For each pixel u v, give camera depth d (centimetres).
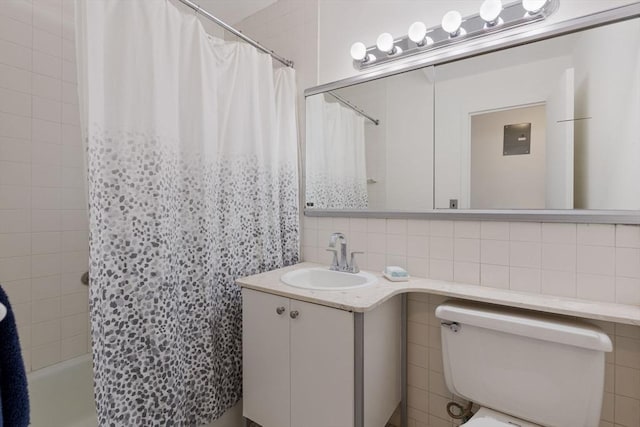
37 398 156
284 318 125
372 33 166
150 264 117
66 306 175
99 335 104
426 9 150
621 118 108
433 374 145
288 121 184
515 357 106
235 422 160
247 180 162
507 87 129
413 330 150
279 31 199
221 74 149
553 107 120
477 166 136
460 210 139
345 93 173
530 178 124
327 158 180
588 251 114
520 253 126
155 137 116
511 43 127
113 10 109
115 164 109
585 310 100
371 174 164
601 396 93
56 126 171
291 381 124
